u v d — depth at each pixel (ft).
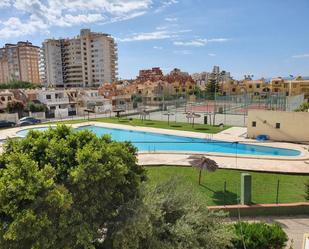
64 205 18.42
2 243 17.58
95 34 427.33
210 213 27.25
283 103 134.31
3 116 146.61
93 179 19.97
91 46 425.69
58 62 444.14
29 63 458.50
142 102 229.66
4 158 21.91
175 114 163.73
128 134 122.72
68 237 19.08
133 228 20.48
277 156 76.13
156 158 74.13
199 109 197.88
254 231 28.19
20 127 138.31
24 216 16.87
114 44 440.45
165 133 115.85
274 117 96.37
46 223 17.49
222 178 58.23
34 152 21.98
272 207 41.65
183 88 313.53
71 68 439.63
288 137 94.73
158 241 22.07
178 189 27.94
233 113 171.94
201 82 430.61
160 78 341.62
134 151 26.89
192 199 27.32
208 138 102.63
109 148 22.65
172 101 206.69
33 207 17.79
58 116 180.55
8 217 18.26
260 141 93.25
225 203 45.65
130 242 20.38
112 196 22.57
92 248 18.83
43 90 218.79
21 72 459.73
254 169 63.31
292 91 268.82
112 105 227.81
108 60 426.10
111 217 22.31
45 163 21.15
